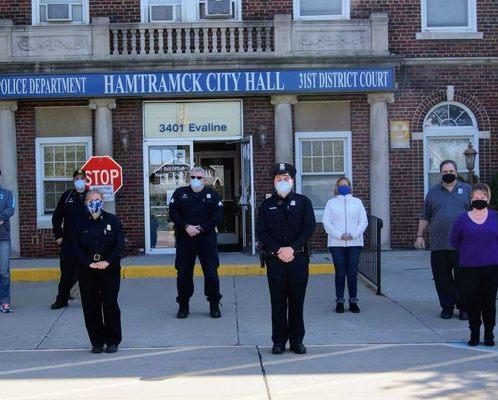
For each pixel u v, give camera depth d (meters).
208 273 10.28
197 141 16.66
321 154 16.75
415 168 16.66
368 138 16.62
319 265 14.14
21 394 6.82
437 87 16.70
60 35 16.14
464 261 8.51
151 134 16.56
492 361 7.84
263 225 8.17
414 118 16.64
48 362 8.12
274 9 16.67
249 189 16.20
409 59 16.58
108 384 7.12
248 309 11.03
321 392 6.73
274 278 8.16
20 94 15.95
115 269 8.36
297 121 16.64
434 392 6.68
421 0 16.72
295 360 8.02
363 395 6.61
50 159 16.61
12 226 16.31
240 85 16.08
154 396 6.69
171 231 16.64
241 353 8.43
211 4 16.56
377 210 16.47
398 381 7.08
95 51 16.14
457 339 9.03
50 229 16.48
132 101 16.48
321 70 16.08
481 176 16.80
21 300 12.02
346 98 16.64
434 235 10.15
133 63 15.99
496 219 8.49
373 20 16.34
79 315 10.79
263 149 16.52
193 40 16.33
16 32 16.09
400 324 9.92
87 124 16.56
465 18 16.92
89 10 16.55
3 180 16.27
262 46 16.41
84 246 8.21
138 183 16.53
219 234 18.62
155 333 9.55
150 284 13.29
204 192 10.23
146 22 16.56
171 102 16.56
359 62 16.17
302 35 16.33
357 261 10.68
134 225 16.53
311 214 8.16
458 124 16.81
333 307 11.11
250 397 6.60
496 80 16.80
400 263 14.98
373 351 8.43
